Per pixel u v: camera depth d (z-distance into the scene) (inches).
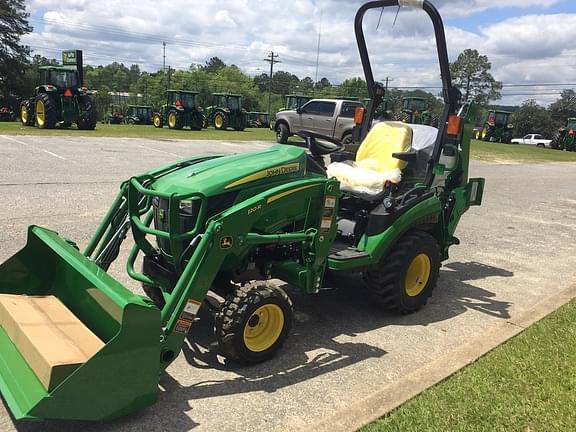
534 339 160.1
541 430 113.7
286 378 134.2
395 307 176.2
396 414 117.1
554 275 240.1
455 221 210.5
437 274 185.9
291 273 149.5
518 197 465.1
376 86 211.9
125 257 212.4
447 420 115.6
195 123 1081.4
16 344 114.3
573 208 428.1
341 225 177.6
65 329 116.6
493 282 225.6
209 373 134.0
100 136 690.2
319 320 173.5
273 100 3376.0
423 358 150.5
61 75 782.5
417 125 216.5
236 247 127.6
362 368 142.4
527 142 1920.5
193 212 132.2
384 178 175.3
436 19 168.1
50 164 409.1
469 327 174.6
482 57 2755.9
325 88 2989.7
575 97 3085.6
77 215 261.4
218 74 3540.8
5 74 1968.5
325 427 111.6
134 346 104.1
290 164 148.7
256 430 112.0
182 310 117.8
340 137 684.7
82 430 107.1
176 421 113.0
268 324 139.6
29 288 135.2
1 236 218.5
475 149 1022.4
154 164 450.6
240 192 136.9
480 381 132.9
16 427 106.6
